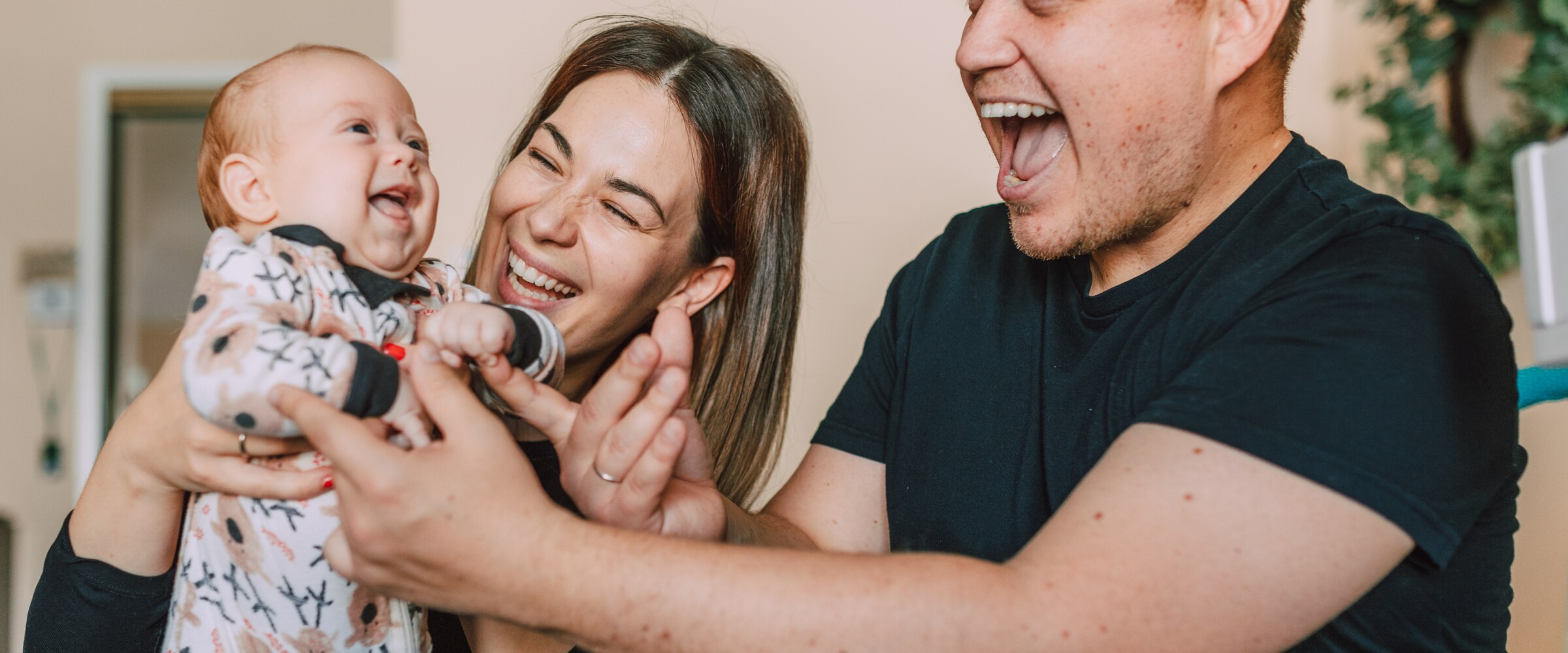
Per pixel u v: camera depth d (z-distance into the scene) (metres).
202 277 0.94
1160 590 0.75
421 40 2.77
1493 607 1.02
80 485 4.15
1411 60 2.35
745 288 1.60
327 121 1.08
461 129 2.76
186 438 0.96
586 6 2.74
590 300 1.44
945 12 2.69
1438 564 0.81
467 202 2.75
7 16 4.23
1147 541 0.77
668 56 1.47
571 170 1.41
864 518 1.38
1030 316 1.23
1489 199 2.23
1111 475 0.83
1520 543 2.24
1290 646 0.78
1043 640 0.74
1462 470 0.83
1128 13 0.97
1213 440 0.80
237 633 1.02
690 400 1.62
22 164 4.24
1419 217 0.92
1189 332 1.00
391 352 1.00
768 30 2.71
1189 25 0.97
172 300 4.31
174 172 4.30
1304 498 0.77
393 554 0.77
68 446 4.21
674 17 2.55
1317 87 2.64
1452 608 0.97
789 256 1.63
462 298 1.22
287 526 0.99
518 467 0.79
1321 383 0.81
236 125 1.08
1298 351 0.83
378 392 0.89
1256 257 1.00
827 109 2.71
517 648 1.26
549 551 0.76
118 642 1.04
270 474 0.96
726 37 2.70
